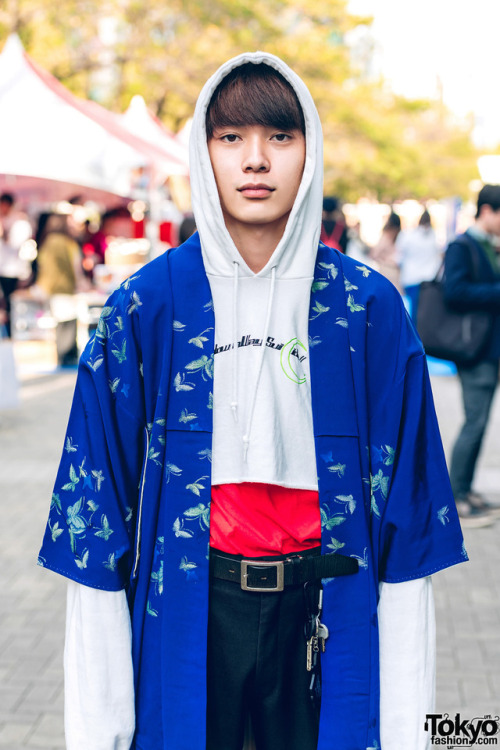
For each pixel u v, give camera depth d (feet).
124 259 42.55
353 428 5.14
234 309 5.09
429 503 5.22
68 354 34.65
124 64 58.03
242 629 5.09
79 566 5.13
